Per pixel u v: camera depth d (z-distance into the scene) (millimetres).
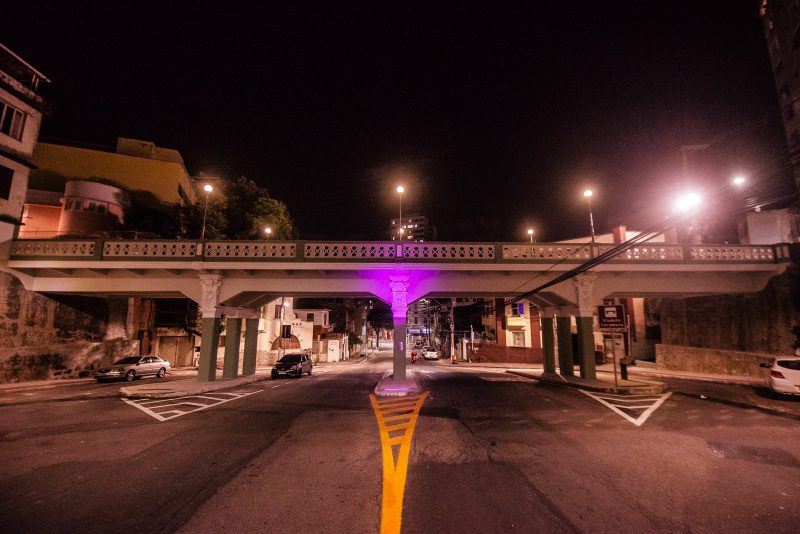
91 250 17578
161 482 5805
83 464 6613
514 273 18359
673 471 6270
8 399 13789
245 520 4609
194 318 30625
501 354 39062
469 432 8750
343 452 7270
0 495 5324
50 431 8938
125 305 25734
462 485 5688
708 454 7141
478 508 4938
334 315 58219
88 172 32469
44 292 19312
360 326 72375
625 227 30297
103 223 29125
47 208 29641
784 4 32562
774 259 17969
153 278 18750
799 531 4391
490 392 14992
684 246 17781
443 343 59844
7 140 18891
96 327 23047
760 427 9156
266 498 5234
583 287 17844
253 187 30062
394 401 12953
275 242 17609
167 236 32062
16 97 19391
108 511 4836
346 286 18484
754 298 19266
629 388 14641
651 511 4871
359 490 5512
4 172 18469
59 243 17719
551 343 22047
